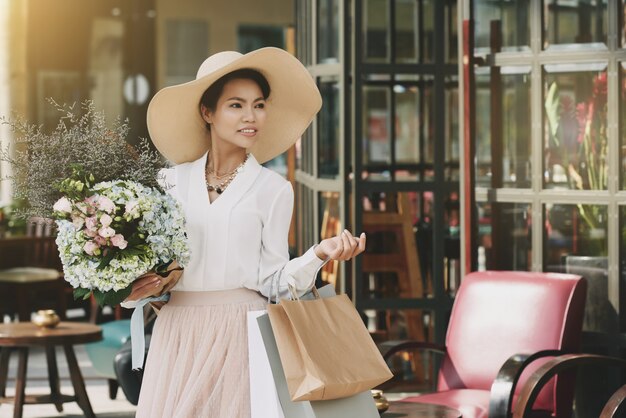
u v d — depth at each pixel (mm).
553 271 5668
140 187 3021
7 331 6633
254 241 3121
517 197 5746
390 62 6715
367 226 6723
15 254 10234
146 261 2971
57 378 6816
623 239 5461
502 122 5812
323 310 2936
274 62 3199
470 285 5383
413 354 6848
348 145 6680
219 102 3191
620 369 5438
